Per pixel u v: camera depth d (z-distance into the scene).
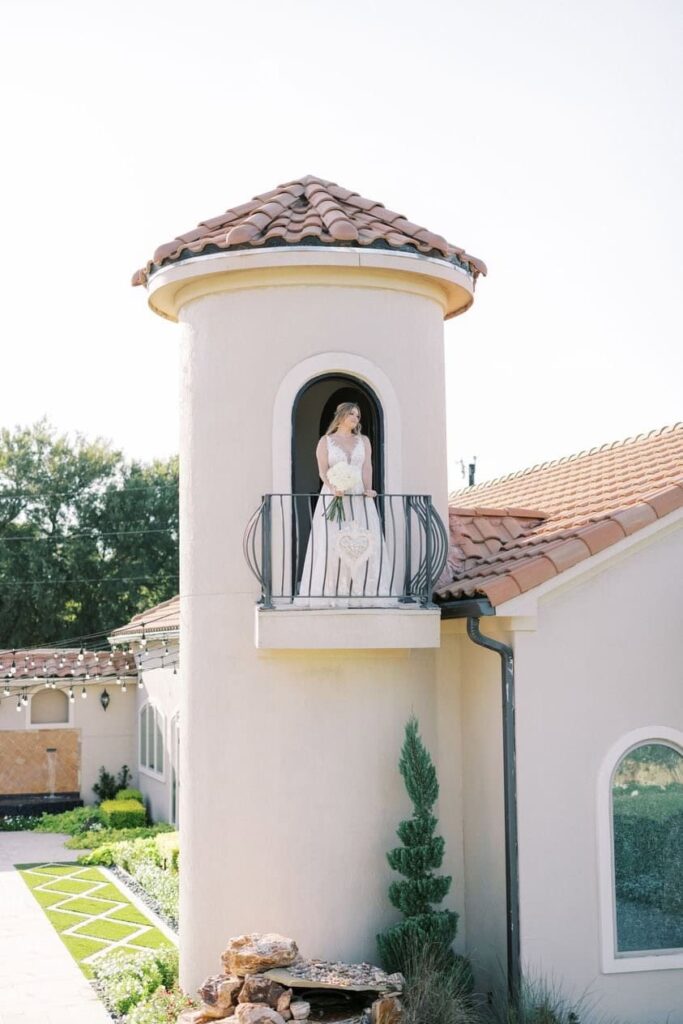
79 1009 12.67
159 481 47.53
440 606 11.79
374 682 11.86
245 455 11.91
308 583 11.53
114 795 28.64
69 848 23.81
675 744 11.58
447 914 11.29
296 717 11.70
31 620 45.38
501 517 14.34
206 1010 10.35
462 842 12.20
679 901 11.47
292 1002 10.13
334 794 11.66
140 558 46.56
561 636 11.33
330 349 11.95
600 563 11.33
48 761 28.70
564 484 16.70
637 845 11.42
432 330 12.62
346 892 11.57
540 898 11.01
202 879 11.85
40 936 16.05
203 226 12.40
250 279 11.98
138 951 14.93
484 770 11.73
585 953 11.09
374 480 12.16
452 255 12.27
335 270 11.98
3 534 45.72
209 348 12.20
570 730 11.27
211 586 12.01
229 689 11.83
